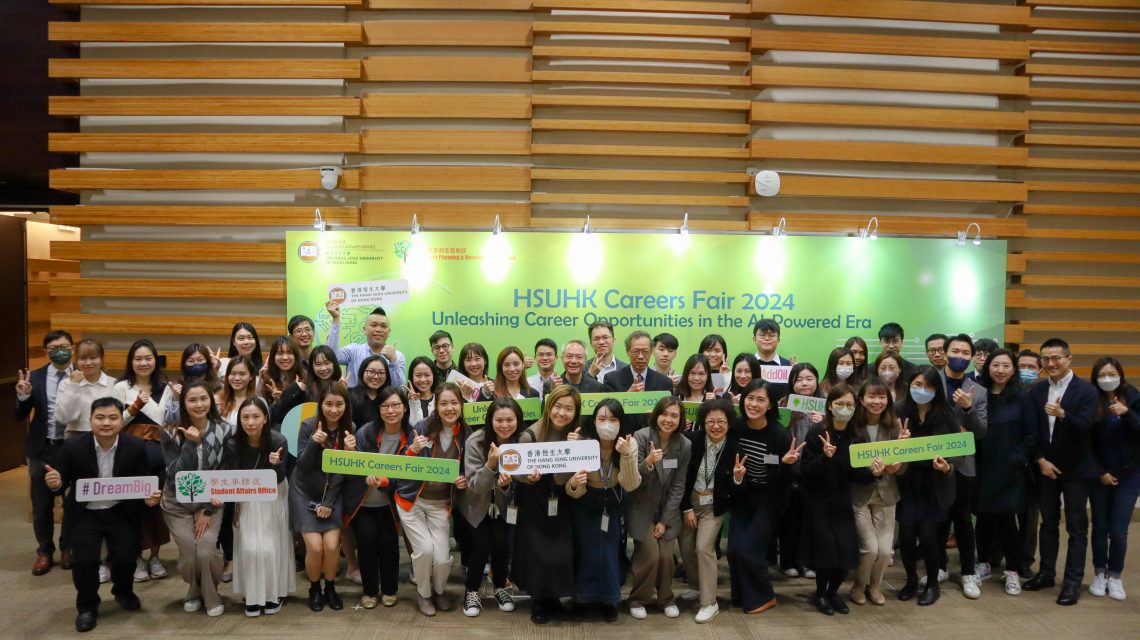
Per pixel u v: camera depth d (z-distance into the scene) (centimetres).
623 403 387
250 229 538
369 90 542
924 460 377
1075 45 564
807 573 429
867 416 380
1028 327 565
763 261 538
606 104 536
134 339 538
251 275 540
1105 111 576
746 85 543
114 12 533
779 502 376
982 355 446
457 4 533
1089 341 577
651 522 364
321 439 366
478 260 528
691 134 551
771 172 536
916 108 559
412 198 542
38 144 549
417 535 364
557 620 364
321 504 368
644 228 542
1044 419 403
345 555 414
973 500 415
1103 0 566
